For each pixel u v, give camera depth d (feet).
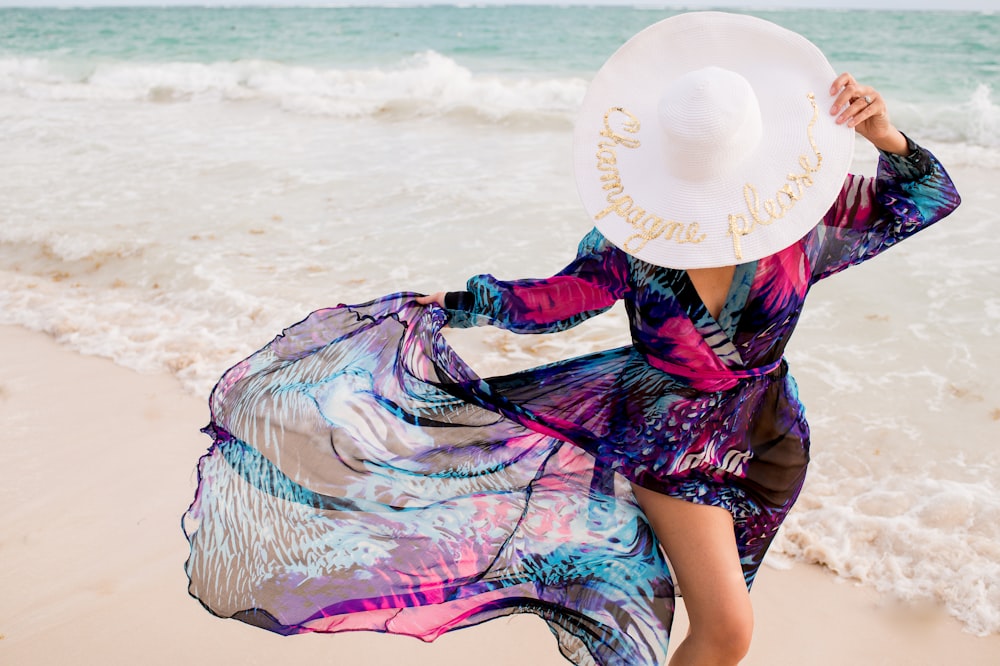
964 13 103.81
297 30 113.91
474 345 17.43
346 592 8.36
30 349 18.04
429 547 8.45
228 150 35.40
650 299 7.50
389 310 9.22
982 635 10.06
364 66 70.38
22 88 57.62
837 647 9.99
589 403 8.17
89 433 14.62
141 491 12.92
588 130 7.73
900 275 19.79
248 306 19.13
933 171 7.60
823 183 7.05
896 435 13.74
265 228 24.68
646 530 7.89
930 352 16.28
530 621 10.39
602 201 7.45
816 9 124.36
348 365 9.27
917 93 47.50
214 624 10.33
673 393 7.69
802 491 12.63
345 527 8.63
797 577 11.18
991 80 50.62
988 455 13.10
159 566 11.29
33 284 21.53
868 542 11.60
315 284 20.44
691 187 7.12
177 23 140.26
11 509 12.62
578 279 8.18
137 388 16.17
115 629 10.25
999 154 31.40
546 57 72.79
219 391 9.31
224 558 8.71
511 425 8.72
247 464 8.96
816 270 8.02
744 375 7.51
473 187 28.07
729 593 7.09
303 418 9.04
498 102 48.78
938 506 12.03
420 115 41.32
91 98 54.08
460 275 20.67
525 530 8.32
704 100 6.81
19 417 15.24
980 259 20.53
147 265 22.08
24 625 10.35
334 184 29.12
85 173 31.89
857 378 15.53
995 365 15.65
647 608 7.61
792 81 7.43
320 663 9.77
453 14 143.95
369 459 8.84
